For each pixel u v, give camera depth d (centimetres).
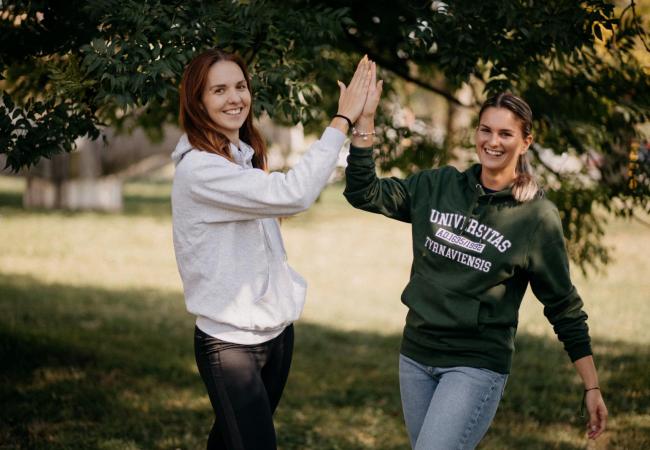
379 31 522
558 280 281
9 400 517
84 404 521
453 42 397
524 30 379
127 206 2003
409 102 682
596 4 367
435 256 289
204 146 277
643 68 503
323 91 555
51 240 1397
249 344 277
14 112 361
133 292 1002
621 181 552
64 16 379
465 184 292
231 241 273
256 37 385
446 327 283
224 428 277
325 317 907
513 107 281
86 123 376
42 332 702
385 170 573
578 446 470
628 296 997
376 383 636
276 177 267
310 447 476
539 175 564
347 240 1580
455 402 277
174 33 339
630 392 575
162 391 566
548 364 678
